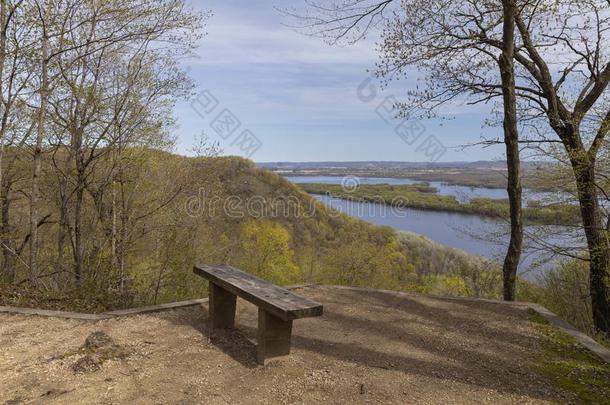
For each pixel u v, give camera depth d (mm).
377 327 4672
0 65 6492
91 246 8578
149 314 4676
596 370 3639
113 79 8250
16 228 9375
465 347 4137
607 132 6926
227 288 3910
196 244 9984
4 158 8945
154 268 9234
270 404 2879
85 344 3627
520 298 10148
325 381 3266
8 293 5426
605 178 7172
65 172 8672
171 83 8727
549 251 7914
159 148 9008
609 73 7484
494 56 7422
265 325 3492
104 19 7398
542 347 4160
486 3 7422
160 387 3021
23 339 3820
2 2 6055
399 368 3596
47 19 6785
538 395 3168
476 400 3064
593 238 7309
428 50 7520
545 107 7941
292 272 12305
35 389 2900
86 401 2762
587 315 9898
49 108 7934
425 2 7133
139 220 8992
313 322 4766
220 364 3480
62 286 7969
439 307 5457
